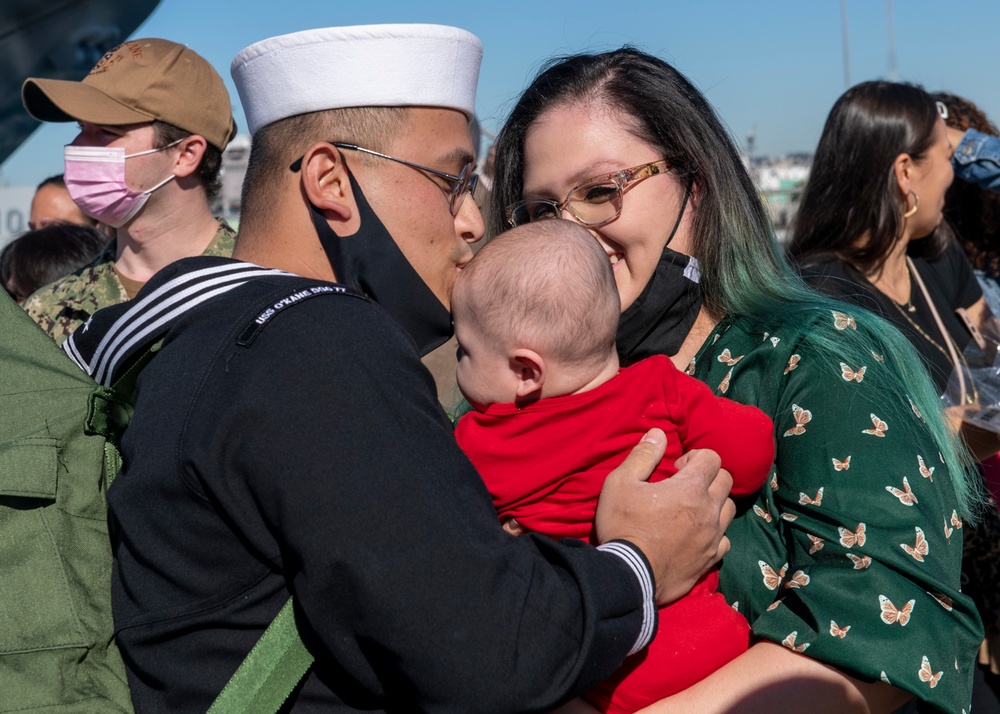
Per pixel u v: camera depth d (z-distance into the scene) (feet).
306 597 4.27
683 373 5.95
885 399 5.61
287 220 5.65
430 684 4.12
